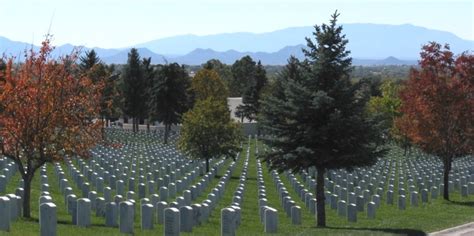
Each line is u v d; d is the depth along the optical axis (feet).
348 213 79.82
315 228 70.95
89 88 70.54
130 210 56.44
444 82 103.24
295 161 71.97
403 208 95.45
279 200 101.24
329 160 70.59
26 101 64.23
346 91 70.33
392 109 212.84
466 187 116.06
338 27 71.26
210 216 76.84
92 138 69.31
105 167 124.88
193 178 123.65
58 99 65.67
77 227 58.39
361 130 70.13
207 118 147.43
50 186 98.58
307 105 70.23
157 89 256.93
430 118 105.09
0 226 53.26
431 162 180.14
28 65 65.98
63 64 67.21
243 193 100.48
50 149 66.44
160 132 278.46
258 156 75.15
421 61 105.29
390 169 158.51
